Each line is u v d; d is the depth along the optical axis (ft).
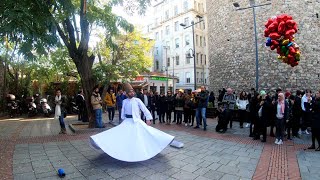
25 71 70.03
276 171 16.56
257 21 65.31
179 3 142.41
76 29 37.11
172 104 41.01
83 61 33.99
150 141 18.07
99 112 33.99
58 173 15.60
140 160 16.84
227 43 73.00
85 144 24.57
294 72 60.08
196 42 134.41
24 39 16.93
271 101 26.99
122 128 18.37
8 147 23.36
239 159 19.49
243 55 68.39
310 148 23.22
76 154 20.61
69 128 36.37
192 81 132.57
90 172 16.11
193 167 17.29
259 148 23.54
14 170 16.51
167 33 150.10
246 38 67.72
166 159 19.20
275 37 19.85
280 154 21.25
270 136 30.55
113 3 33.17
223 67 74.54
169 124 40.37
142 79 88.94
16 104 58.90
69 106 61.82
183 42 138.10
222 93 51.31
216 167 17.35
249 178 15.20
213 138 28.45
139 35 67.10
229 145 24.71
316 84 60.64
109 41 35.65
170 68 146.51
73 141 26.13
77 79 67.26
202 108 34.32
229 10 72.18
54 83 68.03
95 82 35.58
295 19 60.85
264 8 64.18
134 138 17.76
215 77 78.69
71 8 22.56
